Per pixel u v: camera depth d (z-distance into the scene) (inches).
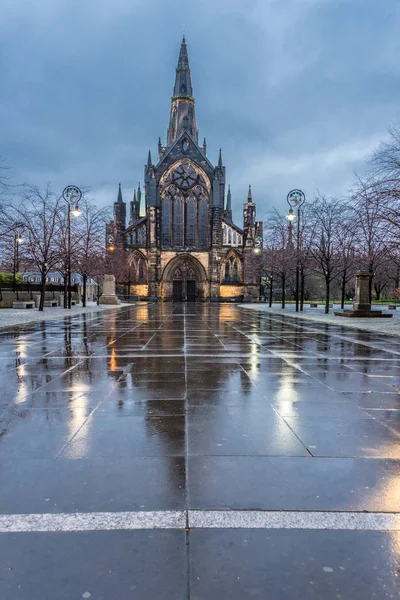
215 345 536.4
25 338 610.2
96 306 1876.2
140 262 2940.5
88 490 148.6
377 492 148.6
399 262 981.2
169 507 137.3
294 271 1843.0
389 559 112.7
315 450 186.1
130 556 113.3
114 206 2910.9
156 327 804.6
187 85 3850.9
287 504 139.6
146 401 265.7
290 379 331.6
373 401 267.4
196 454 180.9
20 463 171.8
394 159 719.7
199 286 2930.6
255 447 189.0
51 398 273.1
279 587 102.3
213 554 114.1
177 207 2938.0
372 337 639.1
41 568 109.0
